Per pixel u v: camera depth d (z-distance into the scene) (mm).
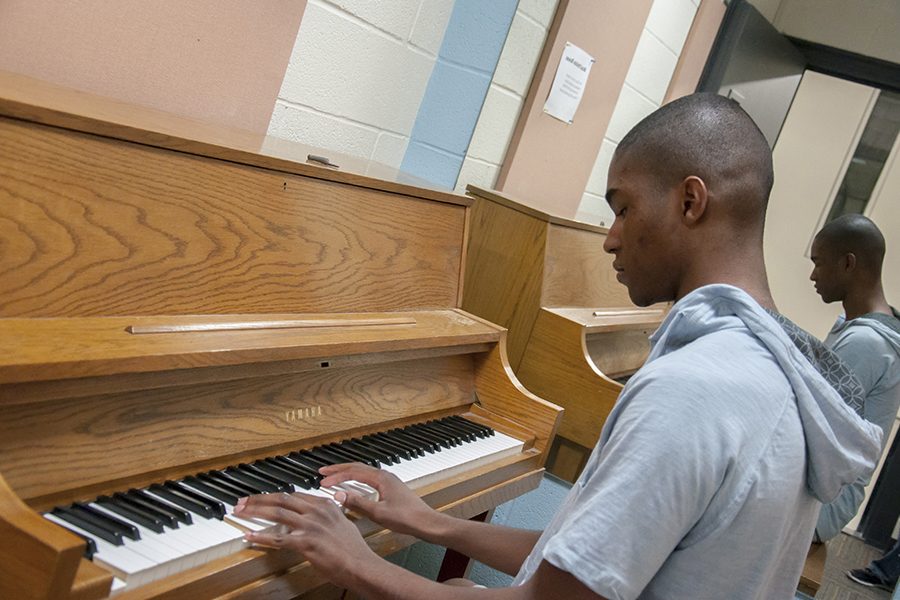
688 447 972
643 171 1182
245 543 1183
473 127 2977
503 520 2924
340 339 1532
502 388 2070
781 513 1041
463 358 2074
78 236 1196
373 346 1600
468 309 2838
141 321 1268
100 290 1229
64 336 1126
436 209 2029
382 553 1505
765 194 1175
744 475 1005
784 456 1035
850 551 2928
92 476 1163
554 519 1175
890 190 3207
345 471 1477
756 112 3703
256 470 1397
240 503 1248
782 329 1085
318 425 1596
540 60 3154
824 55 3518
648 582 1027
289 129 2475
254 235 1495
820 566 2896
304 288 1616
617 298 3295
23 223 1126
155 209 1308
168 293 1335
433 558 2672
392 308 1880
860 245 2689
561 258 2850
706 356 1037
